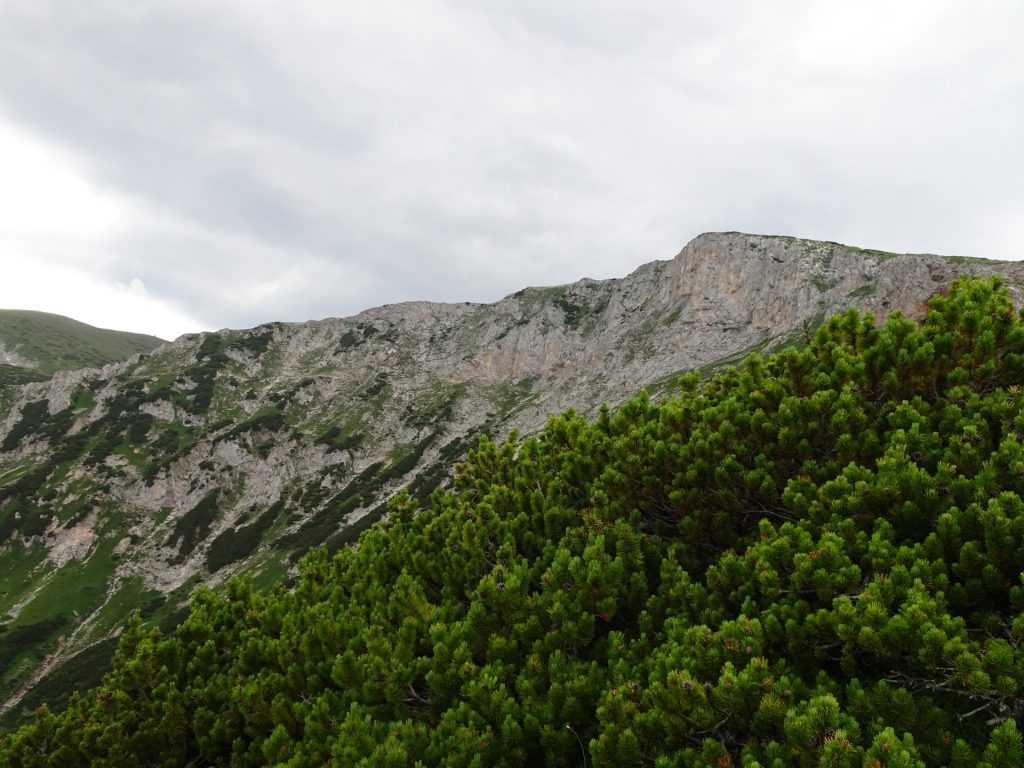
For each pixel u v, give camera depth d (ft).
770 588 20.03
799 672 18.67
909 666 18.04
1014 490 19.17
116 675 32.78
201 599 40.88
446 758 18.53
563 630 23.32
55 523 325.42
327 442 457.27
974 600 17.99
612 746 17.24
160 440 422.00
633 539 27.27
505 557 31.07
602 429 42.29
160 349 583.17
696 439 30.01
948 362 27.68
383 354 630.33
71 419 436.35
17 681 227.20
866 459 25.48
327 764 19.92
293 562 301.63
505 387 574.97
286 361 613.11
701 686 16.38
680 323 444.14
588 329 595.47
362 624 29.14
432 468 412.16
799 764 14.16
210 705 30.60
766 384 31.12
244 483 401.70
